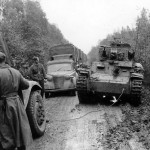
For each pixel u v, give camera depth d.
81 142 6.52
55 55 19.25
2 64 5.07
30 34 26.41
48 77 14.05
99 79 11.07
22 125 4.96
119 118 8.66
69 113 9.64
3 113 4.88
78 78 11.08
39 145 6.40
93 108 10.46
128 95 10.80
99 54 12.63
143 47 16.03
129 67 11.73
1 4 24.94
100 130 7.39
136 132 7.02
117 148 5.97
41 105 7.11
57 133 7.25
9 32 20.08
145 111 9.08
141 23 16.27
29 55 23.92
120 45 12.76
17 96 5.07
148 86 15.48
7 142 4.85
